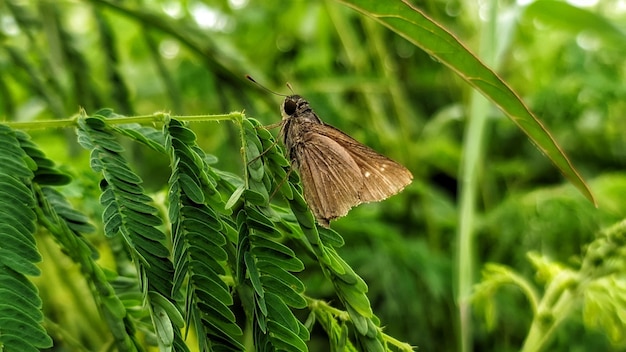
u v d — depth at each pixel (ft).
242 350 0.72
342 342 0.75
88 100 1.10
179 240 0.72
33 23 1.09
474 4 1.55
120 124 0.75
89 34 1.38
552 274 0.95
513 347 1.23
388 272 1.17
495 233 1.29
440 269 1.19
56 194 0.78
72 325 0.98
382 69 1.44
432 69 1.59
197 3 1.52
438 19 1.57
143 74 1.44
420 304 1.18
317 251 0.75
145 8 1.12
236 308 1.03
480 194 1.44
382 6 0.78
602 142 1.50
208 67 1.12
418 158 1.40
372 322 0.75
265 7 1.57
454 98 1.56
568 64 1.50
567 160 0.80
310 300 0.76
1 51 1.08
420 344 1.18
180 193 0.73
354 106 1.49
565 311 0.93
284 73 1.49
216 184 0.75
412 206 1.30
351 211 1.15
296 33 1.58
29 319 0.70
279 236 0.73
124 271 0.82
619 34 1.23
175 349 0.71
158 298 0.72
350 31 1.50
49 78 1.09
